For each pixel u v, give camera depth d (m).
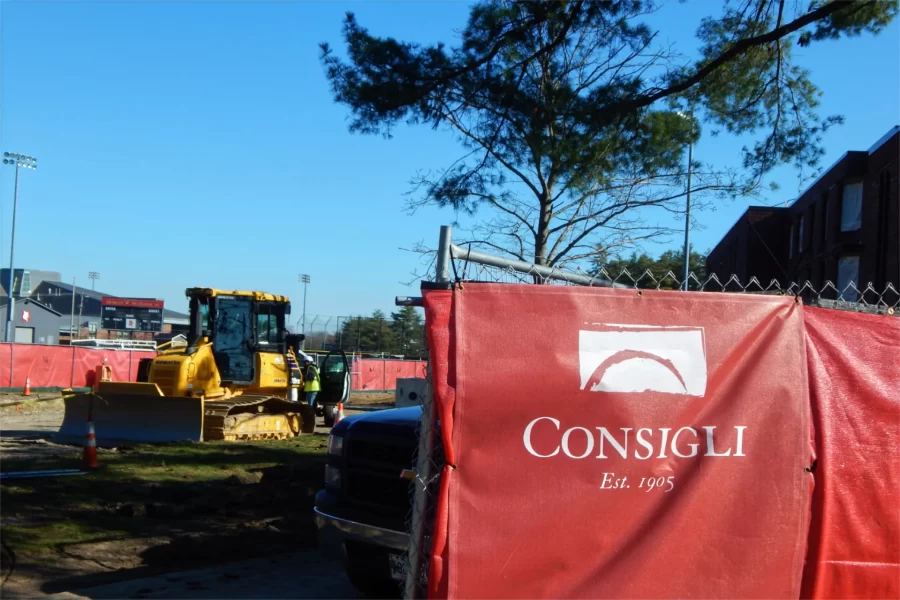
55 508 8.69
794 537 3.86
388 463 5.27
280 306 17.91
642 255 13.70
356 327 44.84
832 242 24.70
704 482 3.76
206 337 16.86
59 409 25.72
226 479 10.91
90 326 71.62
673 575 3.67
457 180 10.96
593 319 3.73
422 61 9.73
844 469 4.05
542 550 3.55
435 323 3.62
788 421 3.92
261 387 17.20
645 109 9.51
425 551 3.78
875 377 4.16
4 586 6.07
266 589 6.20
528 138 9.55
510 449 3.58
